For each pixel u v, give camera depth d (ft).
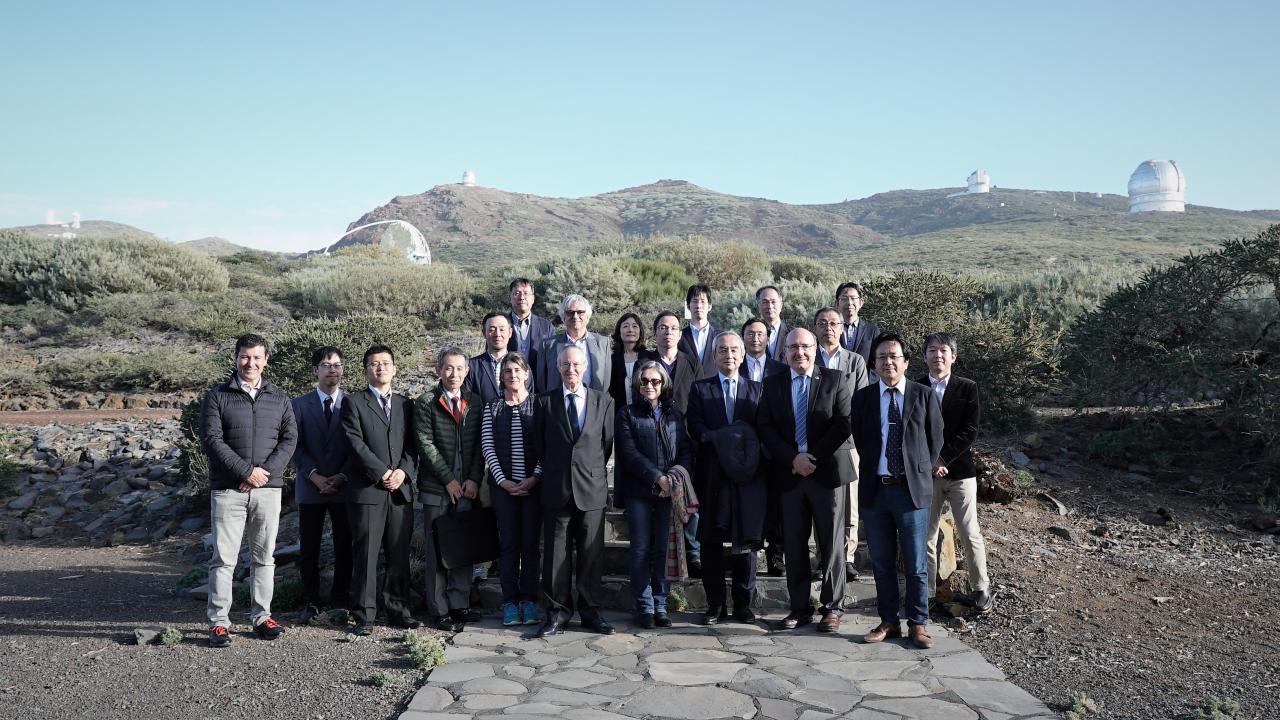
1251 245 30.53
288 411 19.22
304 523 20.84
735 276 88.17
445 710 14.25
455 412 20.36
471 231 390.42
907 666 16.72
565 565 19.38
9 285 77.20
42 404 50.11
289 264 117.60
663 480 19.30
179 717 14.14
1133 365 31.63
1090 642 18.07
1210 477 29.55
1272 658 17.08
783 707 14.49
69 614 20.61
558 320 69.46
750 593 19.93
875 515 18.79
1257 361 30.76
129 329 65.67
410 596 21.24
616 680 15.88
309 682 15.83
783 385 19.83
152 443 39.34
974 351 34.27
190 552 28.02
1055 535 25.38
